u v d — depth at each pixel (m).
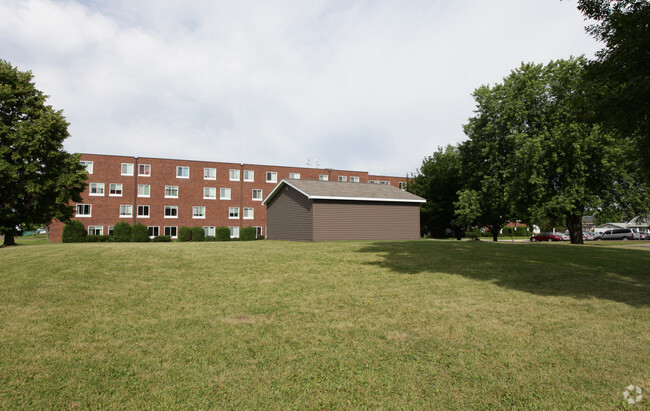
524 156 26.09
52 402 3.36
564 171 26.88
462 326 5.52
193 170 46.59
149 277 8.68
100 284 7.86
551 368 4.11
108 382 3.74
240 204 48.69
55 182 25.00
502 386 3.70
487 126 30.73
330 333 5.20
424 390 3.63
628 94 7.50
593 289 8.22
